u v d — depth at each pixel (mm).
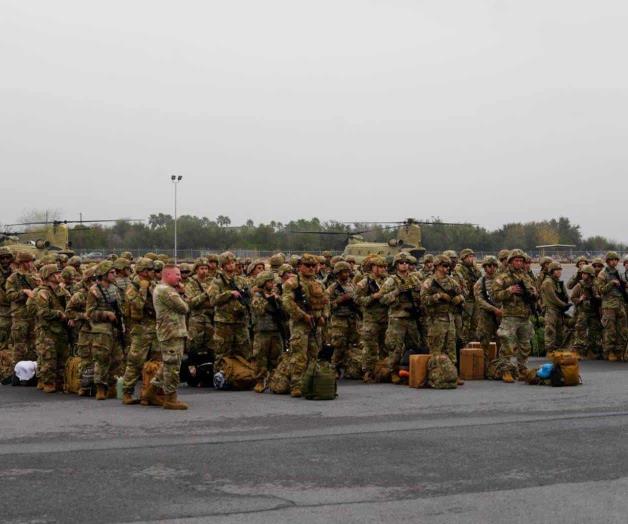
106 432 10250
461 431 10203
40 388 14586
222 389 14273
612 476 8016
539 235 105750
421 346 15094
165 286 11938
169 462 8609
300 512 6867
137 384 15445
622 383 14859
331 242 95938
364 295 15109
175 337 11961
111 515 6801
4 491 7516
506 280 15031
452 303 14414
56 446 9398
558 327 19156
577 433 10062
